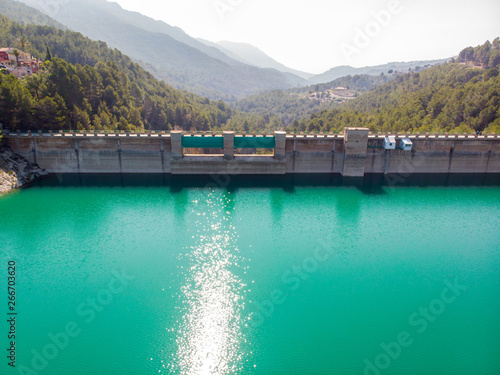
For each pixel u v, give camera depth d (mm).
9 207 76625
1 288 50438
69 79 120500
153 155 95062
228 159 95312
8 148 90812
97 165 94688
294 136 95688
